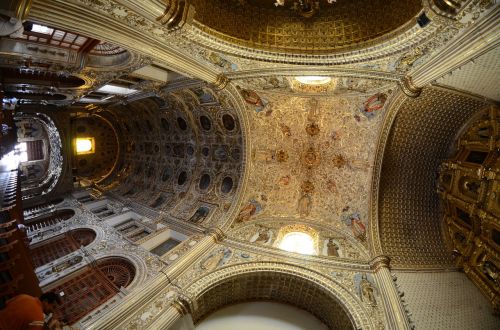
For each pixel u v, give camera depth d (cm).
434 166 1077
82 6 506
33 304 350
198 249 1096
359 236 1092
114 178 2116
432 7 530
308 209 1288
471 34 534
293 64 868
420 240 1063
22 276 573
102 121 2117
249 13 866
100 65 984
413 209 1112
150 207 1606
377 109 1020
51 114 1744
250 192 1333
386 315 791
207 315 1009
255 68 939
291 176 1333
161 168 1833
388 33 714
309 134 1258
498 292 844
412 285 905
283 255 1051
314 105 1171
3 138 1102
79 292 970
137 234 1361
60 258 1121
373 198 1100
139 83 1291
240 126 1266
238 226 1241
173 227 1362
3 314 325
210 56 845
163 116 1658
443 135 1007
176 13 596
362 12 802
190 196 1538
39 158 1847
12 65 848
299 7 868
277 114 1241
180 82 1202
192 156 1628
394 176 1106
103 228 1375
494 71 621
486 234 901
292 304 1053
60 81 1126
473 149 938
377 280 912
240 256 1068
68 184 1817
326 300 936
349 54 793
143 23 609
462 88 768
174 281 953
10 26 448
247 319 1012
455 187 1011
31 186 1714
